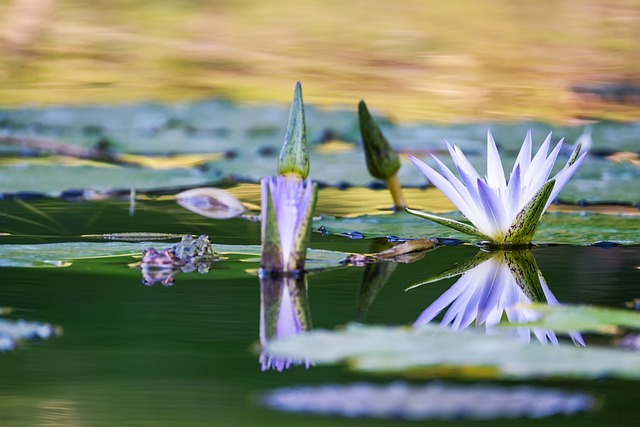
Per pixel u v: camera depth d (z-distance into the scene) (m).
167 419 3.64
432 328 4.09
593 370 3.50
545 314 4.53
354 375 4.21
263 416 3.72
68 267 6.19
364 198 9.87
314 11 21.30
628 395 3.98
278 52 18.59
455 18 20.86
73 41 19.00
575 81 16.56
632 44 19.16
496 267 6.46
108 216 8.56
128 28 19.70
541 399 3.24
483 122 13.44
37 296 5.44
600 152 12.03
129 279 5.88
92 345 4.57
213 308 5.24
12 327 4.56
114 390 3.96
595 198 9.22
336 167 11.59
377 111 14.20
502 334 4.32
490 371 3.50
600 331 4.50
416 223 8.12
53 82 16.25
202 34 19.70
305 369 4.29
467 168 7.19
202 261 6.43
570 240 7.41
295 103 5.83
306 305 5.33
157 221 8.32
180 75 16.89
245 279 5.92
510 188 7.04
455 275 6.21
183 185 10.52
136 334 4.72
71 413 3.70
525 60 17.98
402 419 3.79
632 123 13.45
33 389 3.97
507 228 7.15
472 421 3.78
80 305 5.27
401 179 10.88
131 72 17.06
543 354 3.71
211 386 4.04
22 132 13.18
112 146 12.59
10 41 18.45
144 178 10.86
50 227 7.86
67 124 13.58
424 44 19.12
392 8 21.52
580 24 20.53
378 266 6.50
